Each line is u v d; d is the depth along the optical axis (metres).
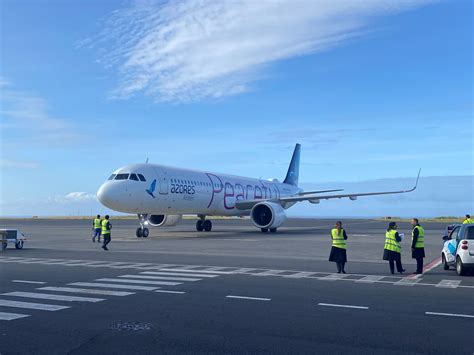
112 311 8.81
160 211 31.44
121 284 12.00
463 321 8.12
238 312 8.76
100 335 7.16
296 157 53.09
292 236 33.56
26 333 7.26
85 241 28.88
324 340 6.94
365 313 8.72
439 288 11.70
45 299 9.96
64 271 14.53
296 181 53.53
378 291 11.18
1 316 8.38
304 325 7.80
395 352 6.38
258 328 7.61
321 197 38.97
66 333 7.27
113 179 28.78
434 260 18.92
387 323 7.96
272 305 9.41
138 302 9.66
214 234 35.94
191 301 9.79
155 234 35.81
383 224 64.88
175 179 31.78
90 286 11.66
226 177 38.91
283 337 7.08
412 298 10.26
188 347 6.57
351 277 13.61
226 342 6.82
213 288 11.44
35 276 13.41
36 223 69.81
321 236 33.56
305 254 20.48
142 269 15.05
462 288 11.72
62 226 56.12
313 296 10.43
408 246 26.03
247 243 26.86
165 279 12.91
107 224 22.33
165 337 7.06
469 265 13.75
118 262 17.08
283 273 14.30
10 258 18.58
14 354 6.24
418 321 8.10
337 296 10.45
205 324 7.85
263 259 18.36
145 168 30.06
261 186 44.00
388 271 15.13
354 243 27.33
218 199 36.38
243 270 14.92
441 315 8.57
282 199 39.12
